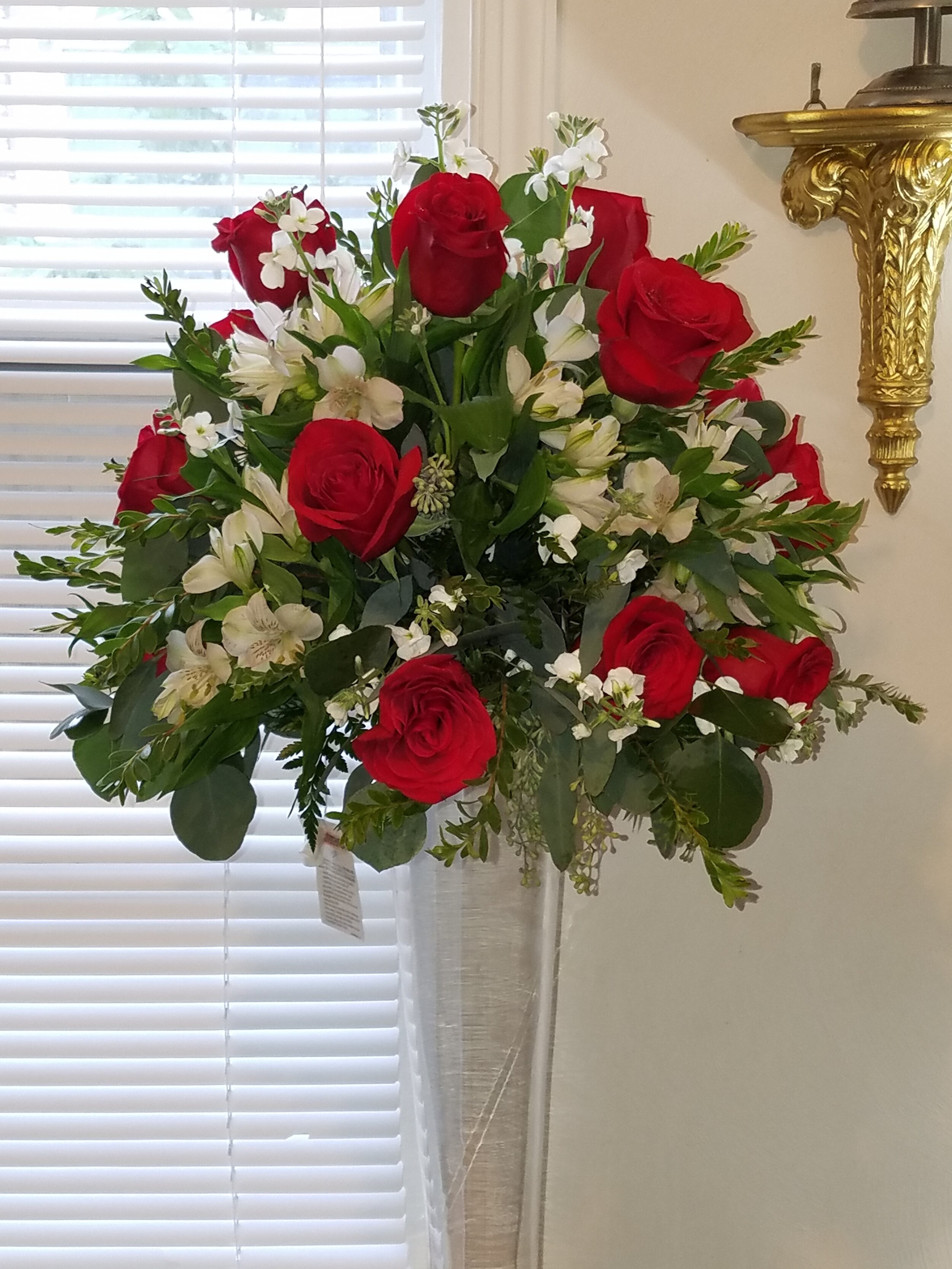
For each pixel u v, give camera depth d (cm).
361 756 67
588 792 71
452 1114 85
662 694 68
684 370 70
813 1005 128
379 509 64
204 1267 136
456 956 80
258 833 129
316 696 72
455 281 66
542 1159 93
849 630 123
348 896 84
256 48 123
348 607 72
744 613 75
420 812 74
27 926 131
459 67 117
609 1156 131
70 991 133
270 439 75
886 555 121
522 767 73
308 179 124
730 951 127
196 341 77
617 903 126
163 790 76
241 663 68
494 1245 88
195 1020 133
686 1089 129
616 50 115
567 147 81
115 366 125
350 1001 133
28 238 125
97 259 123
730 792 77
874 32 114
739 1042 129
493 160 114
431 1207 90
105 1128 135
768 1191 131
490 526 69
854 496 121
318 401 71
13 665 128
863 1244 132
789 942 127
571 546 69
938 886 126
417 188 69
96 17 122
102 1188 135
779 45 114
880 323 112
